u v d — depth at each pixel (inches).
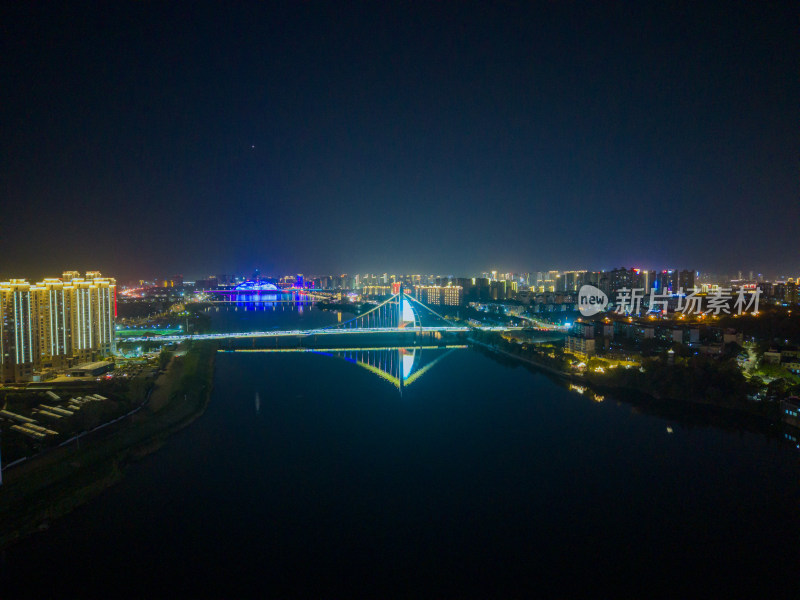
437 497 4320.9
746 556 3499.0
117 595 3061.0
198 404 6781.5
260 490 4414.4
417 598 3080.7
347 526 3853.3
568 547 3604.8
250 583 3191.4
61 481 4288.9
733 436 5807.1
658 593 3132.4
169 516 3961.6
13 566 3319.4
